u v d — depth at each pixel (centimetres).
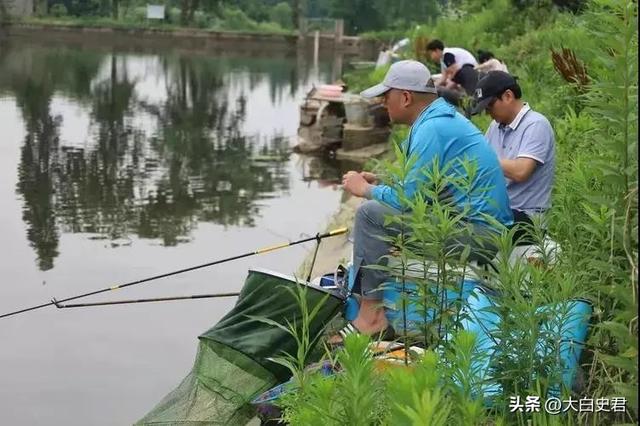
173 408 482
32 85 2616
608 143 318
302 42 5019
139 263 918
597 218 347
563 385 337
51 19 4925
